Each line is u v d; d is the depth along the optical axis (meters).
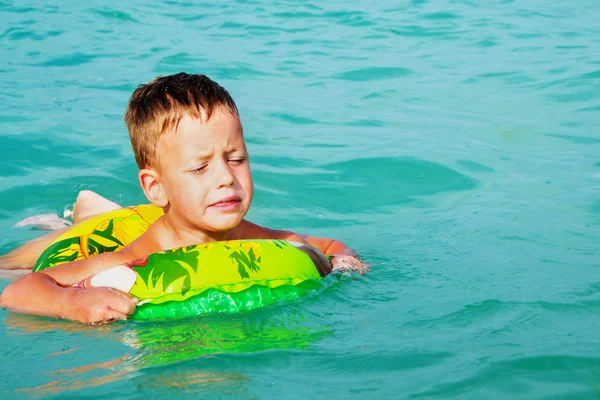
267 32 13.54
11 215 6.17
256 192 6.58
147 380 3.28
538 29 13.71
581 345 3.52
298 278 4.35
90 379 3.31
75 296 4.09
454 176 6.97
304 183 6.82
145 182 4.56
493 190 6.54
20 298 4.24
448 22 14.34
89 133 8.09
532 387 3.14
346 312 4.07
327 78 10.75
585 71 10.77
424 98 9.77
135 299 4.05
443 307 4.06
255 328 3.87
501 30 13.65
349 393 3.12
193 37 13.05
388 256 5.04
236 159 4.39
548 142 7.96
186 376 3.31
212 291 4.13
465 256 4.96
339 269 4.66
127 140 7.90
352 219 6.03
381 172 7.10
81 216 5.86
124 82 10.21
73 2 15.37
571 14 15.00
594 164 7.18
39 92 9.68
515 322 3.81
